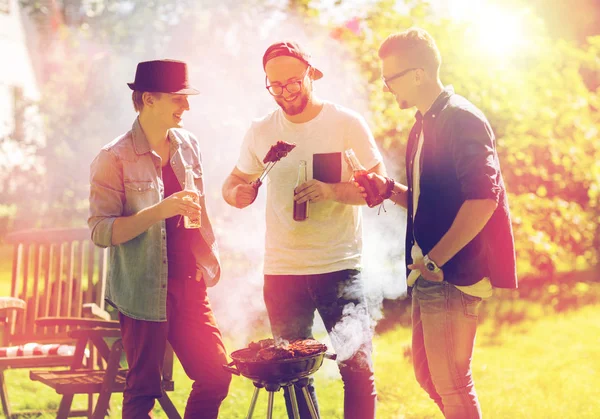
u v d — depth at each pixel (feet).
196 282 11.90
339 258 12.08
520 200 24.58
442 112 10.38
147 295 11.29
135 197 11.34
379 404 16.49
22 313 16.43
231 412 16.25
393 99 22.84
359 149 12.03
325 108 12.12
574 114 25.29
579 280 29.60
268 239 12.48
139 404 11.32
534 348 20.81
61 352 15.01
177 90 11.23
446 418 10.83
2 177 42.14
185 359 11.83
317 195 11.49
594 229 26.66
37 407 17.12
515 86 24.32
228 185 12.85
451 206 10.41
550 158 25.05
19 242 16.80
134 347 11.43
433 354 10.68
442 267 10.43
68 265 16.88
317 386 17.94
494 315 25.48
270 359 10.11
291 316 12.33
